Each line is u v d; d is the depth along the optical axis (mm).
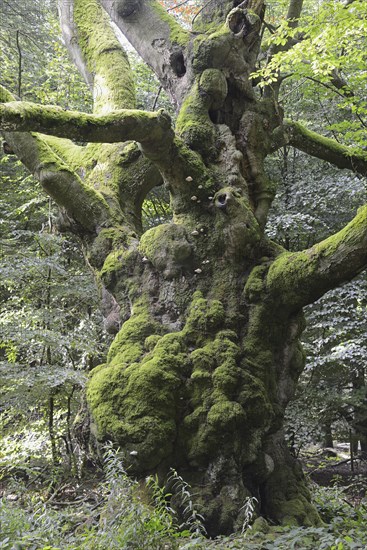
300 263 5445
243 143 6465
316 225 11125
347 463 12602
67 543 4062
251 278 5730
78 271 10648
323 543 4375
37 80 13531
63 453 8914
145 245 5961
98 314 10086
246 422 5301
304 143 7594
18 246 11086
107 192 6770
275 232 10312
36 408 9023
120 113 5176
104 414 5207
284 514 5379
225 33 6395
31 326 8930
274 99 6781
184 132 6195
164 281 5875
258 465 5355
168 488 5078
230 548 4359
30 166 6402
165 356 5324
